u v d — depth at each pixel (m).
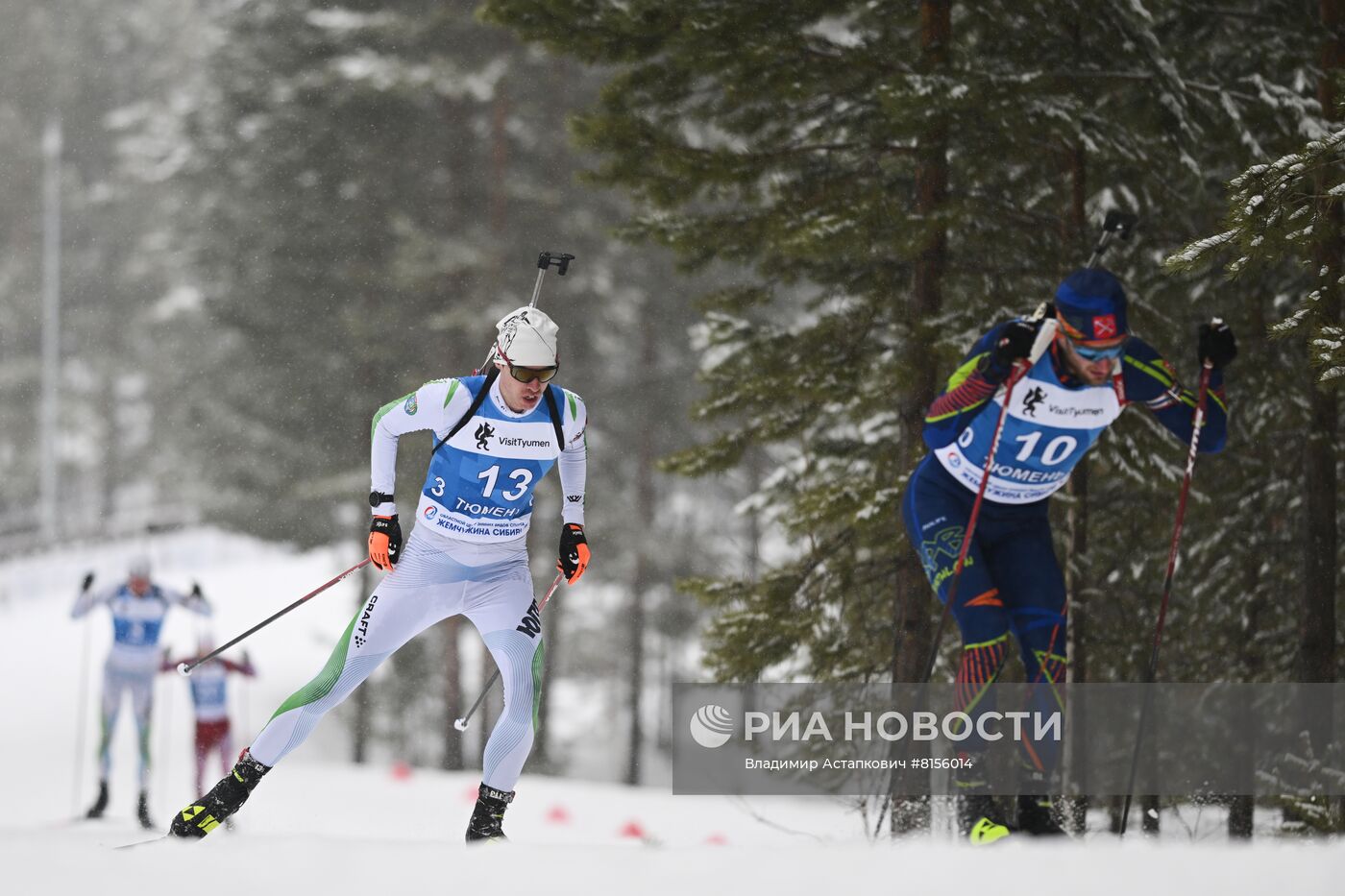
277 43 73.94
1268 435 29.62
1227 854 11.44
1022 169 30.67
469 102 72.88
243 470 77.94
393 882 11.42
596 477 77.44
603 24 27.92
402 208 73.44
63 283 131.62
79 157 135.12
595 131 28.41
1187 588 31.53
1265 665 30.66
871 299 29.12
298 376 75.06
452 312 68.12
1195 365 29.88
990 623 14.53
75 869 12.04
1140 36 26.52
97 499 151.12
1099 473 29.66
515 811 44.78
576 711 104.38
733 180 28.14
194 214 77.69
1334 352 19.70
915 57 27.47
